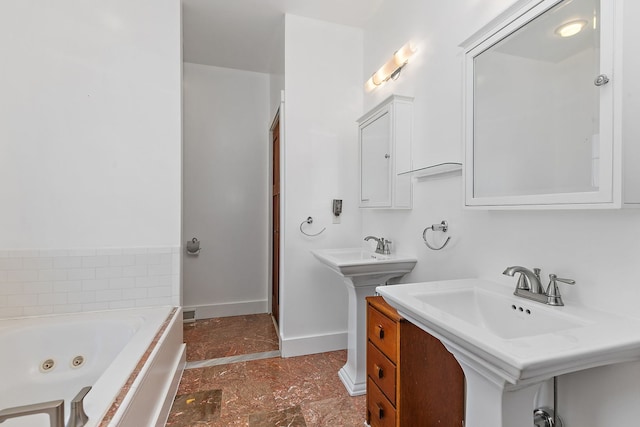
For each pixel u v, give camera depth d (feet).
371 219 7.55
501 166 3.61
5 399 4.79
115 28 6.25
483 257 4.14
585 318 2.56
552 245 3.21
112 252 6.26
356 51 8.03
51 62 5.87
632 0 2.29
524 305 3.09
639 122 2.31
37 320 5.63
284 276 7.43
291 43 7.47
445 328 2.46
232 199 10.36
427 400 4.09
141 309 6.35
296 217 7.52
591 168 2.60
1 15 5.62
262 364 6.92
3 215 5.68
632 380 2.47
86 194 6.10
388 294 3.42
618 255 2.63
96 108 6.15
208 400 5.52
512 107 3.53
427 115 5.39
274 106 9.25
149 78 6.45
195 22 7.82
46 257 5.88
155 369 4.43
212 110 10.12
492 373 2.31
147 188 6.47
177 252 6.64
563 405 3.00
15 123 5.71
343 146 7.89
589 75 2.63
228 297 10.34
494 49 3.55
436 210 5.12
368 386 4.88
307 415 5.13
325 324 7.69
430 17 5.29
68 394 5.10
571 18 2.76
